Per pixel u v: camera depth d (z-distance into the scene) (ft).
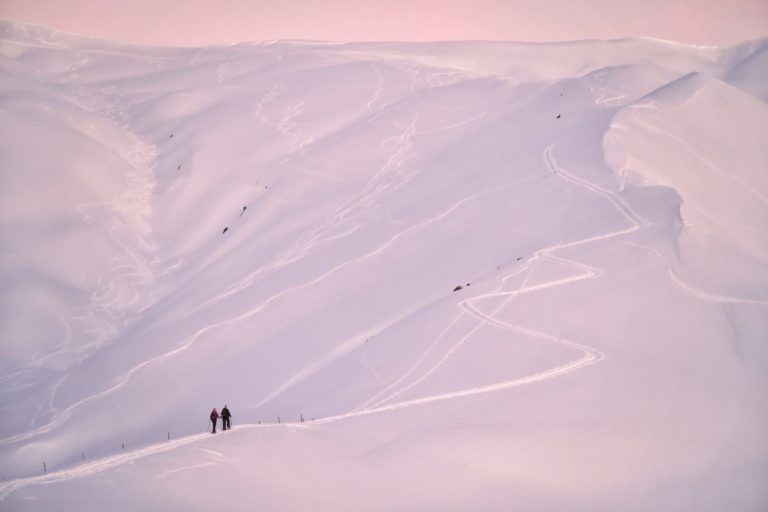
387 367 121.80
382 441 93.81
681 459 87.61
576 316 122.42
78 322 192.34
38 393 165.58
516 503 78.48
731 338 114.83
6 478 129.29
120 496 73.77
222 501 74.49
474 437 92.94
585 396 101.86
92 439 141.69
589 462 86.89
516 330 121.90
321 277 181.27
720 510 79.10
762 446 90.79
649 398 100.53
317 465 86.22
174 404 147.43
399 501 77.87
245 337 165.17
